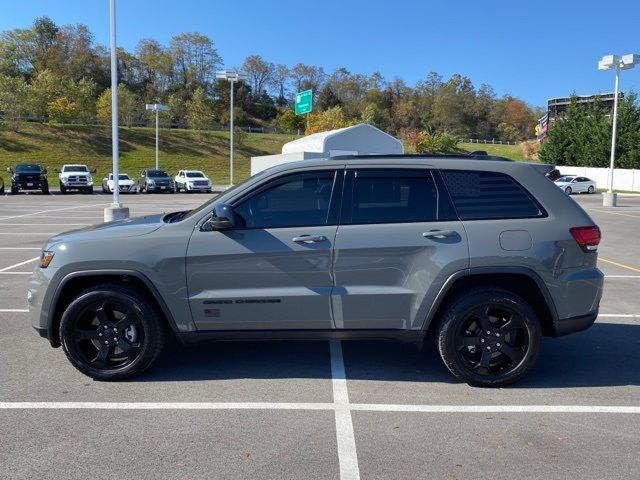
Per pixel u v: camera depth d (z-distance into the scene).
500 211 4.70
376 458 3.54
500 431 3.94
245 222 4.69
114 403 4.36
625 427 4.03
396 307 4.63
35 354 5.48
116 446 3.67
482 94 124.19
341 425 4.00
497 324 4.70
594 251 4.79
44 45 92.81
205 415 4.15
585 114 62.78
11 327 6.37
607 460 3.54
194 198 34.19
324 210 4.70
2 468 3.38
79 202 29.14
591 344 6.01
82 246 4.67
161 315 4.82
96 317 4.78
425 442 3.76
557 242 4.63
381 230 4.62
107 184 40.31
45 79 67.88
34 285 4.79
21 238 14.29
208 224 4.69
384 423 4.05
